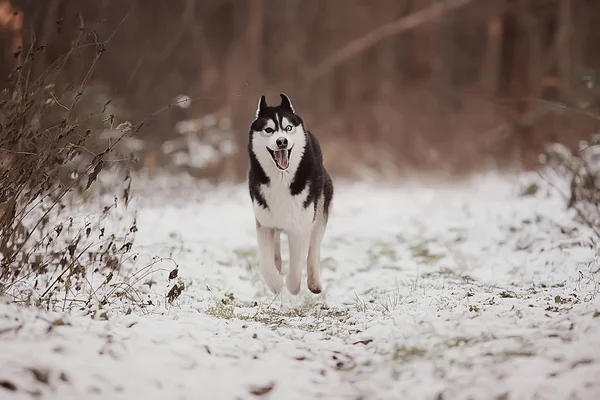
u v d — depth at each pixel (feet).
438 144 101.71
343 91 112.06
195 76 101.14
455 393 15.28
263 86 94.63
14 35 41.37
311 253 26.53
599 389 14.46
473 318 19.29
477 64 124.26
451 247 34.83
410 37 115.96
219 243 34.96
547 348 16.62
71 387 14.47
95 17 79.82
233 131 73.05
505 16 84.94
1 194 20.99
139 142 53.01
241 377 16.33
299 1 114.62
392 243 37.42
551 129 66.08
